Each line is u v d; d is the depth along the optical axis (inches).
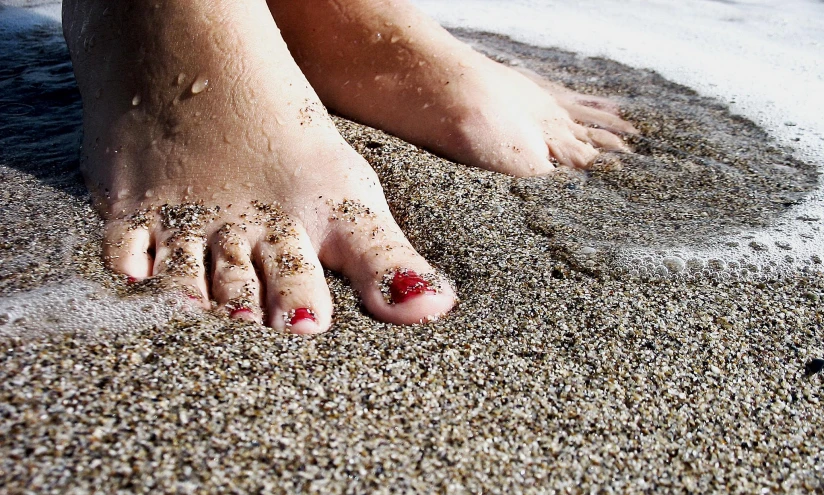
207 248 12.1
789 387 10.3
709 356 10.6
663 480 9.2
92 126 13.6
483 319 10.9
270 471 8.6
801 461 9.5
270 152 12.6
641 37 22.9
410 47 15.6
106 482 8.1
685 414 9.9
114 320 10.2
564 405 9.8
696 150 15.6
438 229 12.7
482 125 14.7
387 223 12.3
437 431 9.3
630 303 11.3
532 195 13.8
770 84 18.9
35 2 24.7
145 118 13.0
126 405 8.9
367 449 9.0
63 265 11.3
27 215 12.4
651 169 14.8
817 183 14.4
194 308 10.8
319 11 15.9
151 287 11.0
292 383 9.6
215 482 8.3
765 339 10.9
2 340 9.6
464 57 15.6
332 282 11.8
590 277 11.8
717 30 23.7
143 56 13.1
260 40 13.3
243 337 10.2
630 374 10.2
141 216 12.4
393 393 9.7
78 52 14.1
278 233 12.0
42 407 8.7
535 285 11.6
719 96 18.2
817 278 12.0
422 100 15.1
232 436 8.8
